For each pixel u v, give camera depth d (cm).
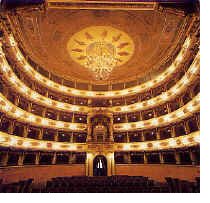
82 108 3244
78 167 2641
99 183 1750
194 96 2297
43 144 2553
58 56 2902
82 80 3494
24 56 2705
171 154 2466
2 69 1959
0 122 2027
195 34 1962
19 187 1625
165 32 2375
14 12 1470
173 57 2806
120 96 3344
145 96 3228
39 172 2272
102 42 2666
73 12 2133
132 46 2722
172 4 1364
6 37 1969
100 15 2211
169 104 2752
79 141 2977
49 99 2956
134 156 2748
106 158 2717
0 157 1967
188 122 2345
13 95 2405
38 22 2200
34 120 2573
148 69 3219
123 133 3002
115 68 3200
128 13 2156
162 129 2709
